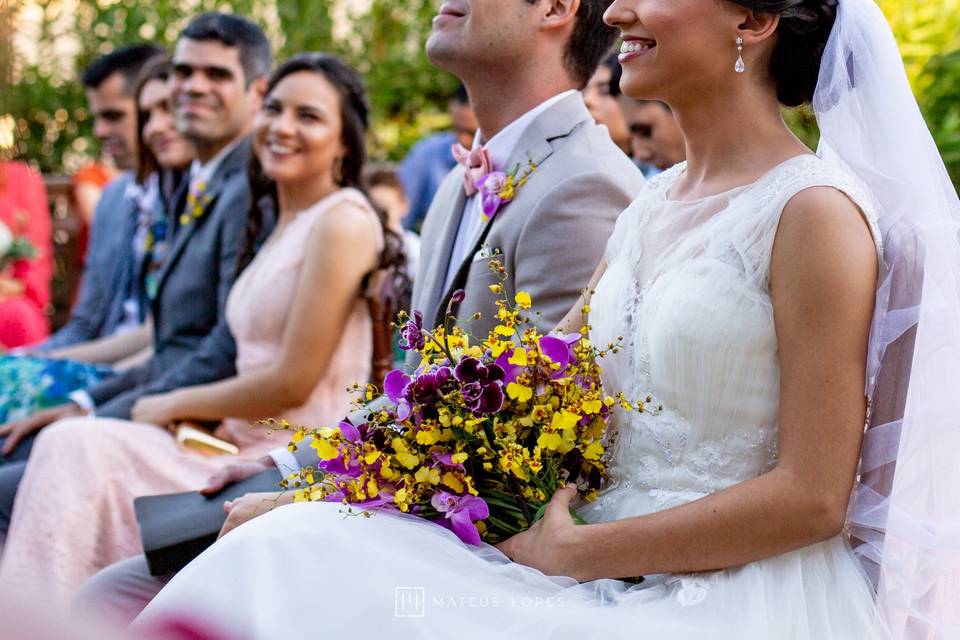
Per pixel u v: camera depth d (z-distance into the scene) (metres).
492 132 2.86
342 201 3.47
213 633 1.33
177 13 7.83
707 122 2.09
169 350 4.04
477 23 2.73
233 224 3.88
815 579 1.91
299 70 3.59
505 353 2.08
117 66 5.77
